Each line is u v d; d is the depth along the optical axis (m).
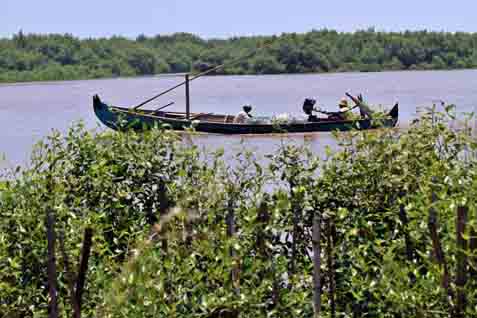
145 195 34.03
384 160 31.77
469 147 32.19
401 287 25.98
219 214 31.19
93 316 28.64
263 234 29.11
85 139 34.53
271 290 28.47
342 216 29.14
